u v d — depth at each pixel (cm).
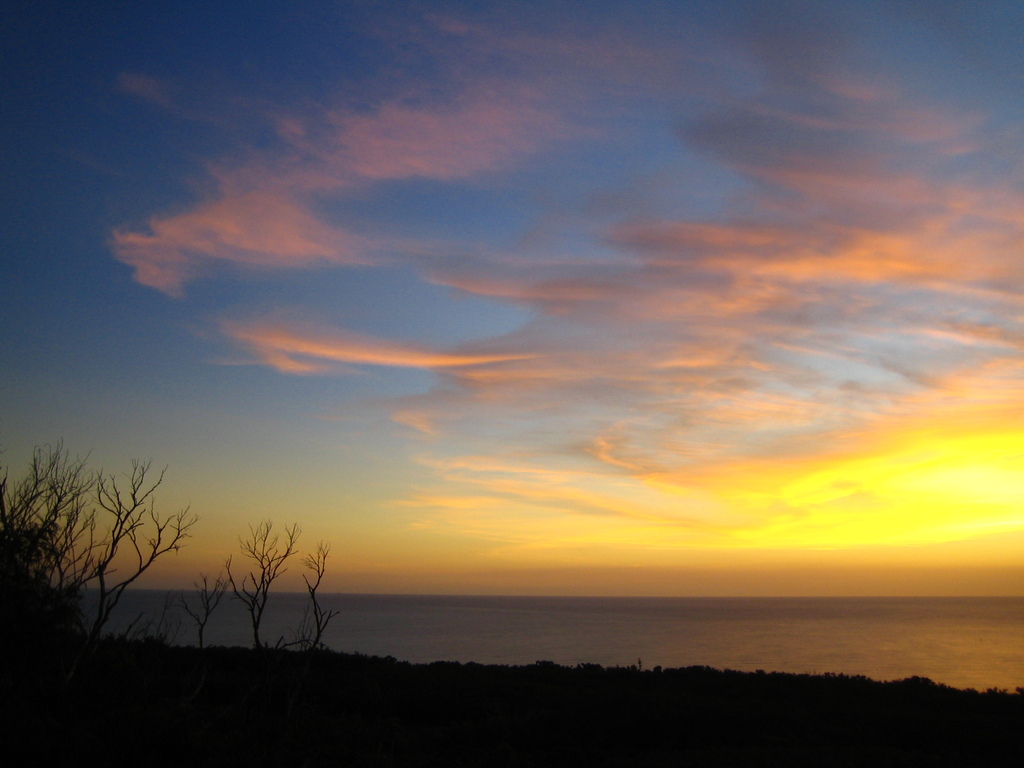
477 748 1777
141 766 1109
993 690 2869
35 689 1382
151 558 1756
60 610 1433
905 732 2006
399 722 1934
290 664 2219
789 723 2109
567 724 2005
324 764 1365
